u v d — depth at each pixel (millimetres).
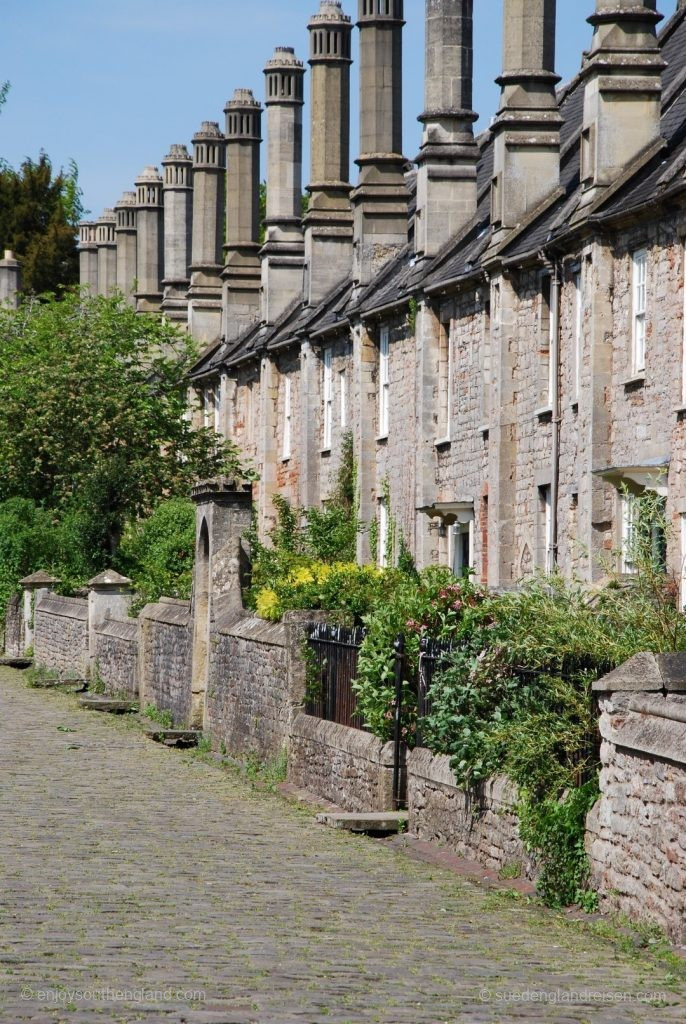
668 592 15047
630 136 29953
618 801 12680
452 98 40375
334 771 19594
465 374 37844
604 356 29766
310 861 15664
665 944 11594
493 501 34969
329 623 21312
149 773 22859
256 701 23406
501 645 14969
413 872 15086
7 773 22500
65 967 10414
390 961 11039
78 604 40312
